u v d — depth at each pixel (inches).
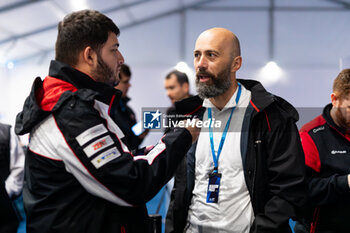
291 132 42.1
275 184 41.3
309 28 371.2
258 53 375.6
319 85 367.6
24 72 368.5
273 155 41.9
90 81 37.5
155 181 35.7
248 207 43.3
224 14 378.9
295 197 39.9
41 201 35.5
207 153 46.6
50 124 35.3
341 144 50.1
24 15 279.1
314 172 50.9
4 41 315.9
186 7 381.4
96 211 35.6
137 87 378.6
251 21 378.3
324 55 369.4
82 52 38.0
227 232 43.0
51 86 36.8
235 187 43.7
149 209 132.6
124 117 92.0
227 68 43.9
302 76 369.7
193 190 47.3
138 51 382.3
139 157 38.7
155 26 382.9
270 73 373.1
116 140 36.1
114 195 34.4
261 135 43.0
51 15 292.7
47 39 340.8
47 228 34.6
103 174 33.6
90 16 38.2
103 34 38.2
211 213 43.9
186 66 378.9
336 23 367.9
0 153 76.8
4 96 357.7
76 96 35.2
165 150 37.9
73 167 34.4
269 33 375.2
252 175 42.6
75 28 37.6
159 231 45.9
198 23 382.3
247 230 42.6
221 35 43.7
